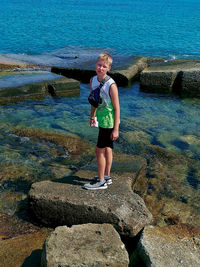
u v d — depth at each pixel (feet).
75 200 11.41
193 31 85.51
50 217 11.76
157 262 9.16
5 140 19.12
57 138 19.79
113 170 14.89
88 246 9.29
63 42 61.77
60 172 15.97
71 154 17.92
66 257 8.82
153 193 14.33
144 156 18.08
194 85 32.37
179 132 21.76
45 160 17.08
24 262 9.78
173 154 18.48
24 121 22.20
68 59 44.65
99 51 51.90
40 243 10.75
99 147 11.90
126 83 34.50
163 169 16.65
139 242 10.00
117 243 9.48
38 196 11.77
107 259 8.84
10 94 26.91
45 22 93.86
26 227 11.80
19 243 10.68
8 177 15.20
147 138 20.56
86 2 277.64
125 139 20.21
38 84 28.35
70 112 24.70
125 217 10.97
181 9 217.15
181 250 9.78
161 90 33.14
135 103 28.17
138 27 91.97
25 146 18.54
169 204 13.58
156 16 138.72
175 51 55.98
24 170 15.92
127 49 56.59
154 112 25.81
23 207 13.03
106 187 12.44
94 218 11.18
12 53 48.70
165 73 32.81
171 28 91.56
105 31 80.43
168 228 11.02
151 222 12.19
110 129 11.53
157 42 65.62
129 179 13.82
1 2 213.46
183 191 14.66
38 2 233.14
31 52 50.14
